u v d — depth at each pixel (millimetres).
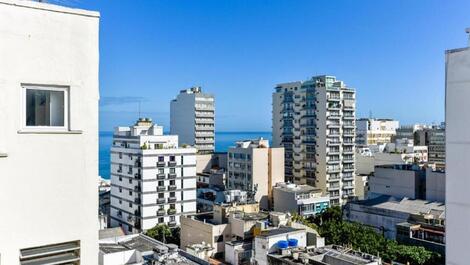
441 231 61625
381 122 192000
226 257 52438
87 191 8336
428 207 70938
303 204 87688
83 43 8250
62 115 8133
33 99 7824
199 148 157500
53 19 7938
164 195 81625
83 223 8289
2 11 7477
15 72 7578
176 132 164875
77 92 8180
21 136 7660
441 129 164125
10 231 7605
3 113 7488
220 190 97500
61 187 8062
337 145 109188
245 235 54344
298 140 115000
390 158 117062
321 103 108688
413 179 80062
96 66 8398
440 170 81000
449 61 12852
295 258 39438
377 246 53781
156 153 80938
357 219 75125
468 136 12414
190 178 84688
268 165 101500
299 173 114438
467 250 12602
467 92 12422
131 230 81562
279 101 121750
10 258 7602
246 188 101062
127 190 84125
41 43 7816
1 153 7453
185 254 41188
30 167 7754
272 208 98000
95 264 8422
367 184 108688
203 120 159250
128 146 86812
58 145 8023
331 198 107188
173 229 69125
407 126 191000
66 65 8070
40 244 7875
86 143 8297
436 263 53781
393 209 71312
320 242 50625
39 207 7855
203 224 56625
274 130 123812
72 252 8250
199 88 161750
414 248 55031
